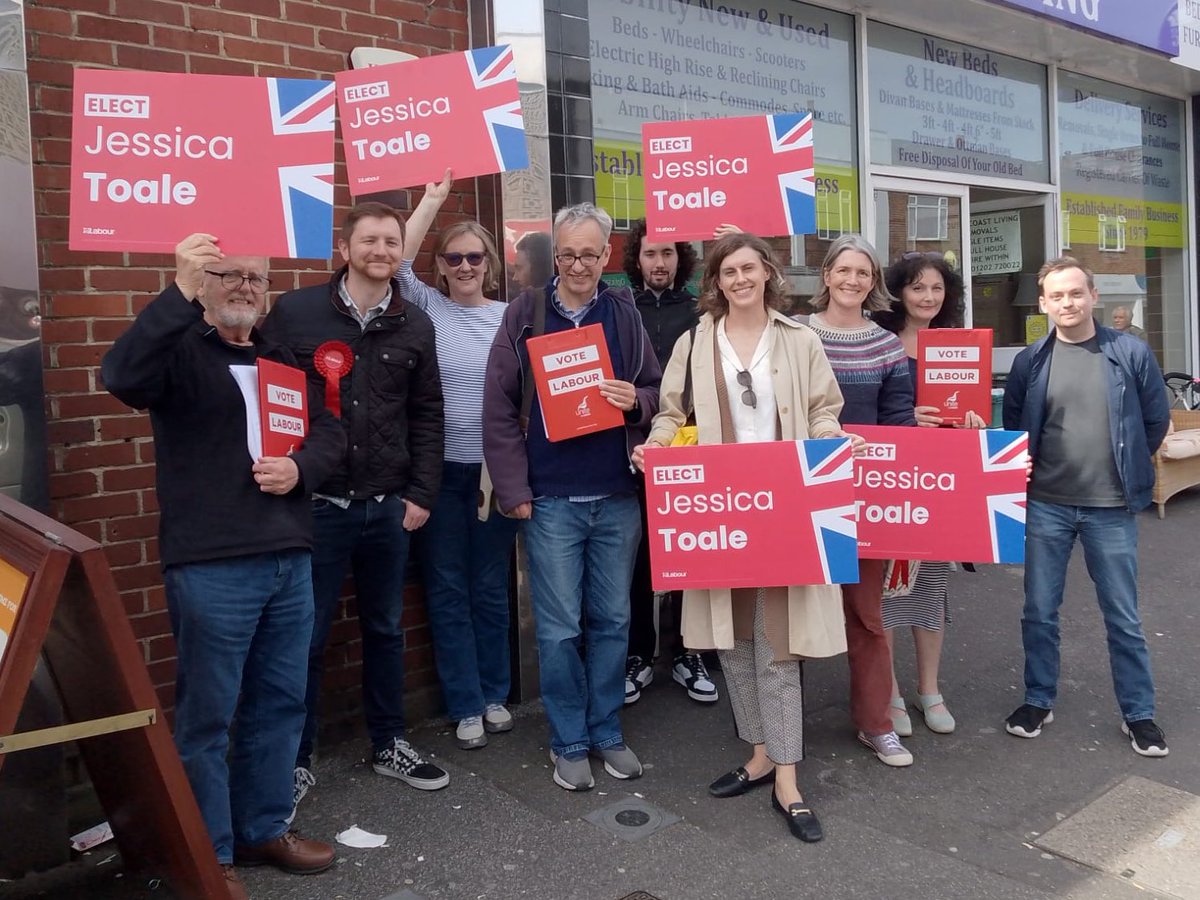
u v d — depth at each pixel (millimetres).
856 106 6527
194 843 2467
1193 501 7926
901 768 3604
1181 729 3877
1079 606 5438
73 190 2572
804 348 3299
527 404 3451
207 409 2623
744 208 3781
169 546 2637
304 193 2738
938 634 3932
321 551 3307
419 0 4000
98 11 3256
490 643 4051
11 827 2906
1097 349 3682
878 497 3461
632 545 3574
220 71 3508
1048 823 3188
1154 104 9109
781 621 3186
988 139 7512
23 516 2508
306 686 3168
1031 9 6594
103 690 2480
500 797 3428
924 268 3945
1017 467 3371
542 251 4266
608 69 5215
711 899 2775
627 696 4242
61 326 3211
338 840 3137
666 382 3422
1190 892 2795
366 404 3320
